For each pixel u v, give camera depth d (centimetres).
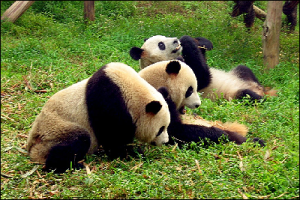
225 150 602
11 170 555
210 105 791
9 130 670
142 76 665
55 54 1071
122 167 562
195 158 582
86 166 559
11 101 793
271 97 869
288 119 745
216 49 1138
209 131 654
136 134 578
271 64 1052
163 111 570
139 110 557
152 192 478
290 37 1315
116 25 1316
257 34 1316
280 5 1020
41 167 556
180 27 1255
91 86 563
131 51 862
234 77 941
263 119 766
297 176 524
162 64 672
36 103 766
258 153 597
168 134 651
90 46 1127
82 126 566
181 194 482
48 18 1381
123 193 483
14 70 973
